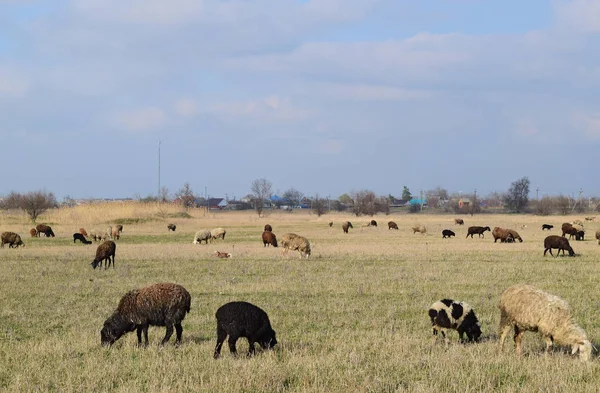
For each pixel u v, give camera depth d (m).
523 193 152.50
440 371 10.27
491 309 17.09
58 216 74.75
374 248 39.72
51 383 10.09
